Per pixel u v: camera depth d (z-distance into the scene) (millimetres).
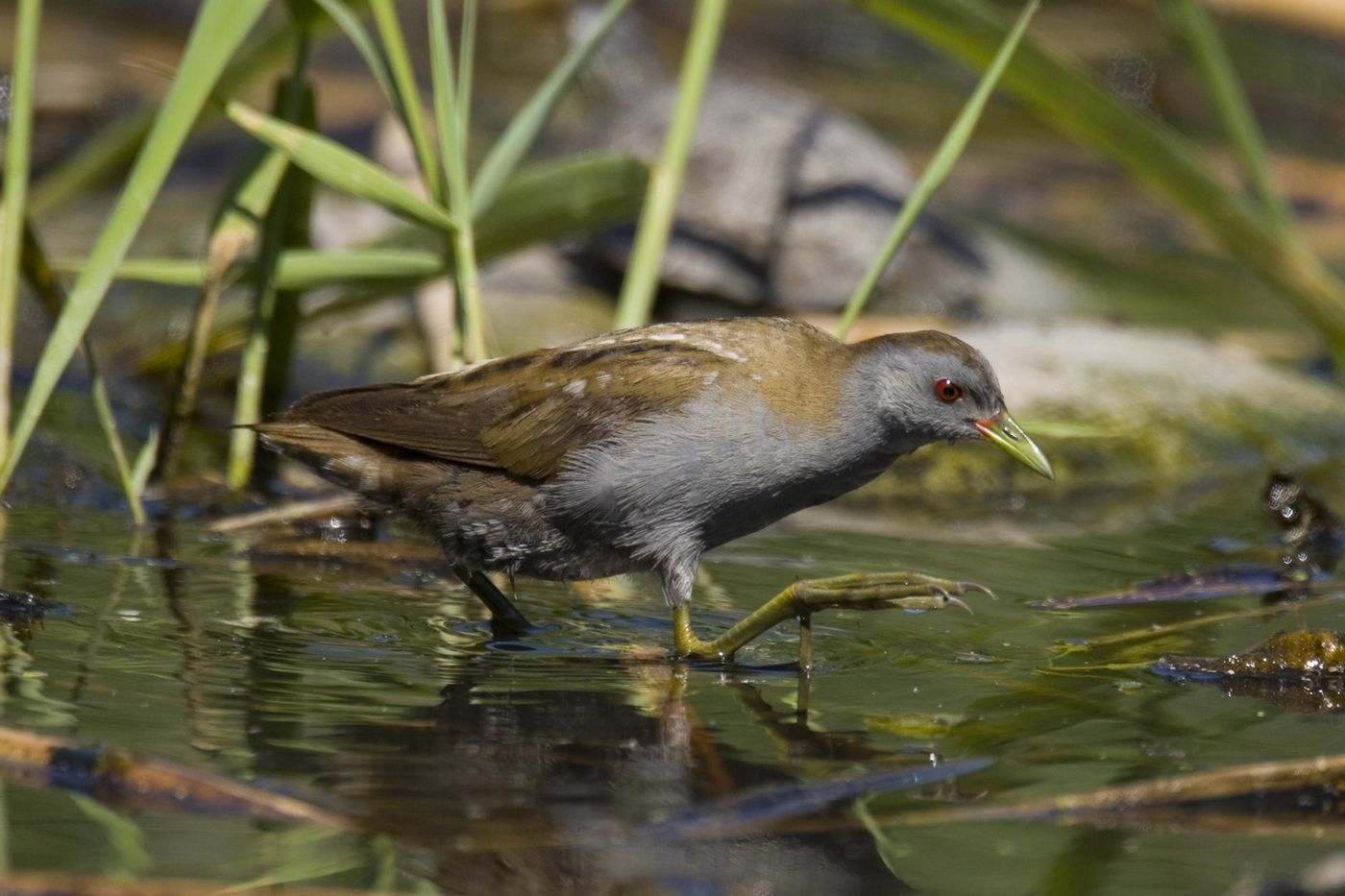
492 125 21781
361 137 19750
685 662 8789
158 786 6355
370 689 7844
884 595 8453
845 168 17562
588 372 9383
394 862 5902
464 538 9625
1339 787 6801
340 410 9586
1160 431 14406
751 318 9789
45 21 25562
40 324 15016
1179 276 19844
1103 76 25922
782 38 28688
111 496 11305
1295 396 15312
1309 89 26594
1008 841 6391
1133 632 9383
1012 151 24406
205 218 18156
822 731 7539
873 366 9453
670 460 9172
